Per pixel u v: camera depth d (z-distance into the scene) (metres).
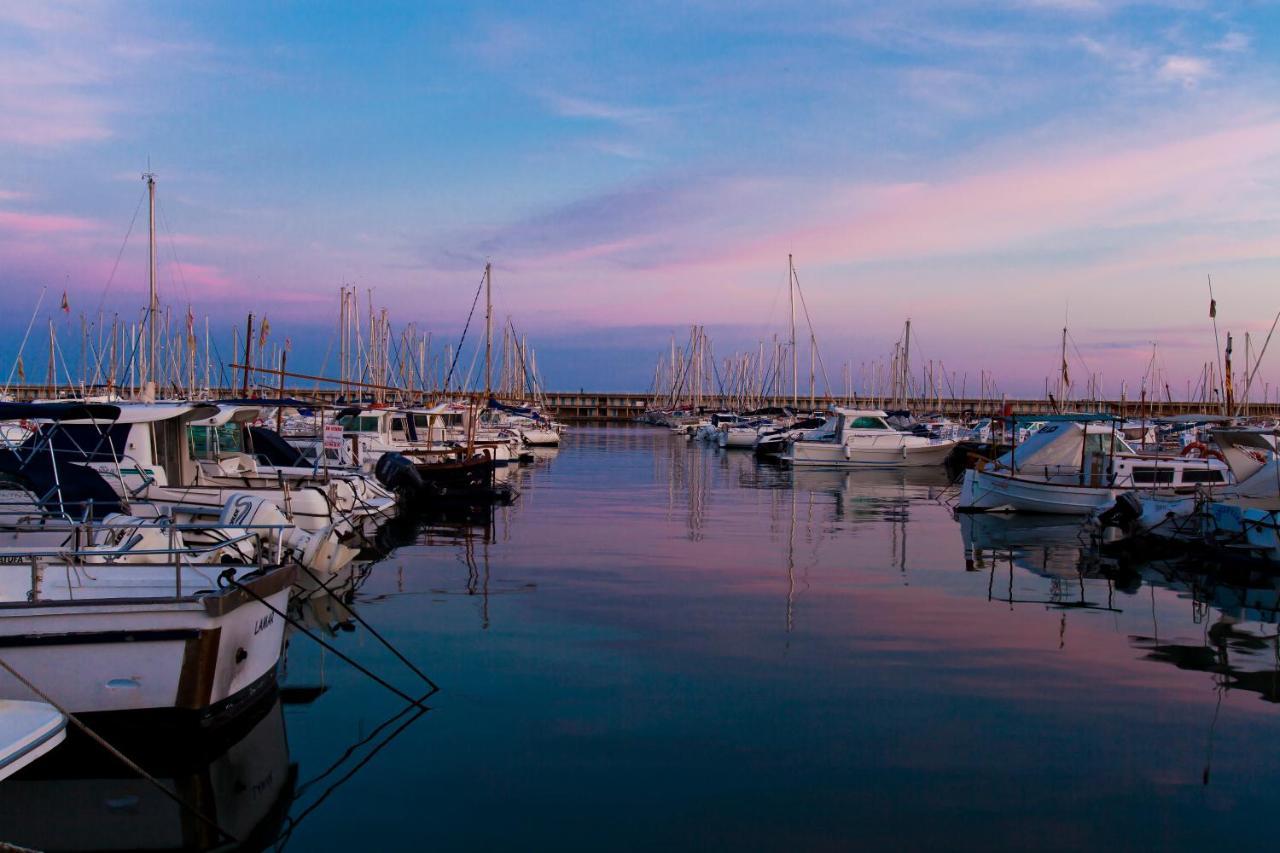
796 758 8.52
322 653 11.82
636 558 19.14
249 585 9.14
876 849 6.91
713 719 9.50
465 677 10.85
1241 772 8.30
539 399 92.12
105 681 8.41
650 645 12.24
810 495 33.12
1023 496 26.73
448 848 6.89
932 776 8.16
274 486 20.17
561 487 35.78
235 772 8.21
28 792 7.83
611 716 9.57
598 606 14.53
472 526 24.28
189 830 7.16
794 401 72.88
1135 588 16.45
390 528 23.77
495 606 14.53
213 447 22.58
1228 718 9.63
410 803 7.61
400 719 9.49
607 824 7.26
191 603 8.41
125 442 17.81
